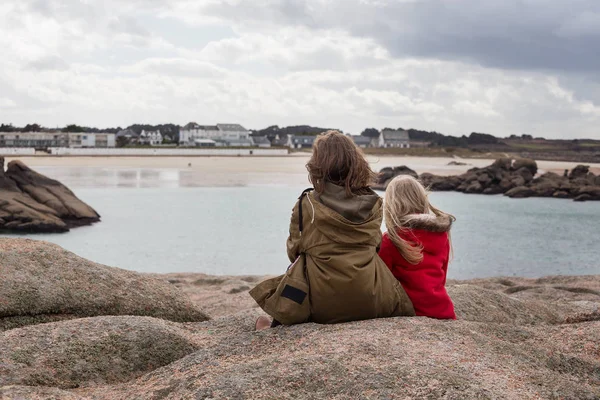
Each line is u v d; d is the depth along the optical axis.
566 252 23.77
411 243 5.45
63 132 180.00
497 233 29.48
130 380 5.04
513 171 64.25
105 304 6.75
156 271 18.69
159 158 121.81
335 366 4.16
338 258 5.03
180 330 6.05
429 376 3.99
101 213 34.47
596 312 7.14
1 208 28.70
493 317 7.57
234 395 3.89
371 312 5.18
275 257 21.33
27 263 6.76
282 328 5.16
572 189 55.84
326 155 5.11
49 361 4.94
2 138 166.38
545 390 3.99
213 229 28.48
